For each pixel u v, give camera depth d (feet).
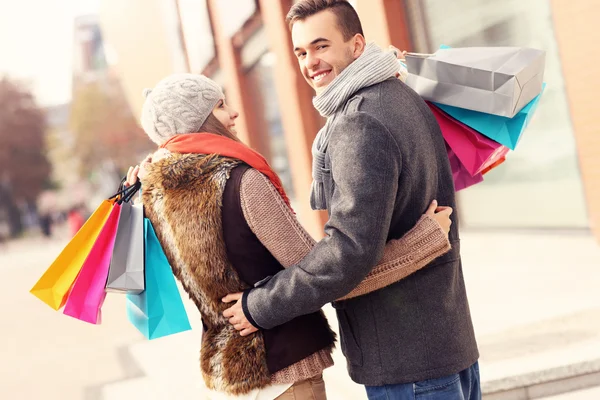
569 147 24.02
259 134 49.83
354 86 6.55
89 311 6.76
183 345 20.31
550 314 14.96
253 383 6.56
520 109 7.46
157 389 16.57
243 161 6.66
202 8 54.08
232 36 48.21
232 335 6.70
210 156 6.59
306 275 6.17
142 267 6.88
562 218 25.34
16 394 19.03
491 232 30.35
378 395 6.73
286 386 6.67
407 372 6.49
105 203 7.27
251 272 6.67
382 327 6.59
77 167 228.43
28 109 223.51
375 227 5.99
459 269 7.03
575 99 21.89
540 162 25.86
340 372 14.07
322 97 6.79
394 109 6.43
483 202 30.55
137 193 7.99
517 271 20.83
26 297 46.44
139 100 88.84
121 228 6.98
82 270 6.79
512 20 24.73
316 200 7.48
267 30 39.17
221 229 6.53
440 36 28.22
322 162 6.93
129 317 7.43
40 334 29.40
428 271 6.59
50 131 231.71
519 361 12.31
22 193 219.61
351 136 6.16
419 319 6.53
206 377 6.88
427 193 6.61
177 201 6.58
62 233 201.77
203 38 56.29
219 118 7.27
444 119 7.61
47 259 90.02
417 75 7.61
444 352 6.55
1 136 218.18
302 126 36.27
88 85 227.61
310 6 6.82
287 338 6.68
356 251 5.98
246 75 49.08
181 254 6.70
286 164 45.16
